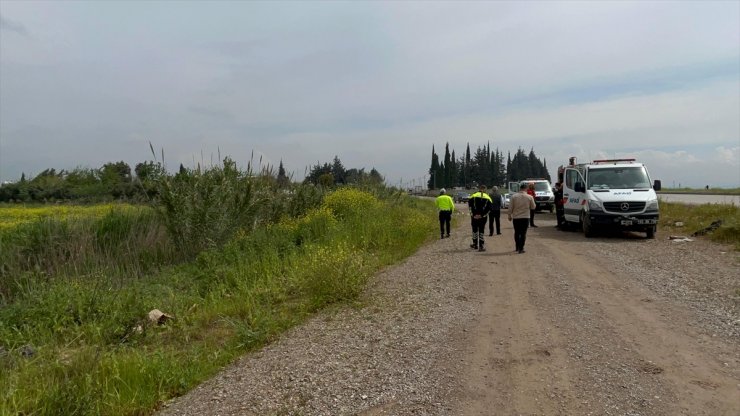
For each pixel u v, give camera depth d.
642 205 15.23
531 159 116.38
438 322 6.93
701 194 44.94
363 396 4.67
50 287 9.02
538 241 15.57
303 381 5.12
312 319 7.59
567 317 6.87
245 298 8.80
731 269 9.73
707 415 4.03
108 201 28.80
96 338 7.08
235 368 5.76
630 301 7.61
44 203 31.78
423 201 40.44
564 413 4.16
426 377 5.04
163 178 13.51
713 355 5.29
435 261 12.09
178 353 6.50
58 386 4.90
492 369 5.18
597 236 16.41
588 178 16.73
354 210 19.00
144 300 8.70
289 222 16.84
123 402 4.91
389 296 8.59
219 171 14.38
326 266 8.96
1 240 11.91
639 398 4.36
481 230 13.62
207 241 13.43
